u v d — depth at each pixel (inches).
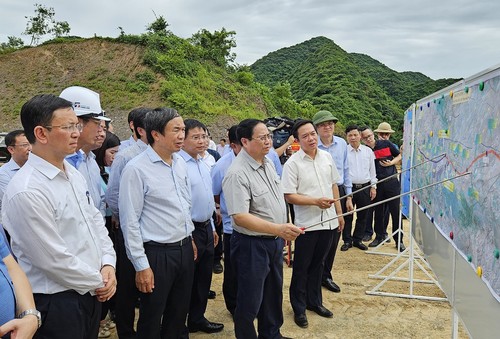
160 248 102.3
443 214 109.3
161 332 112.1
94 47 1137.4
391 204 237.3
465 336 133.4
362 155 228.1
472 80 85.0
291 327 140.2
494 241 72.2
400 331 137.1
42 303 73.6
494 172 72.2
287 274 194.1
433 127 123.2
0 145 519.5
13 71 1118.4
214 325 137.6
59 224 74.4
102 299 81.0
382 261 215.2
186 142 131.7
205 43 1216.2
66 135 74.5
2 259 64.1
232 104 1010.7
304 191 139.1
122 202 100.5
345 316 148.5
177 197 105.3
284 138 221.5
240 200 106.7
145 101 939.3
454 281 98.8
